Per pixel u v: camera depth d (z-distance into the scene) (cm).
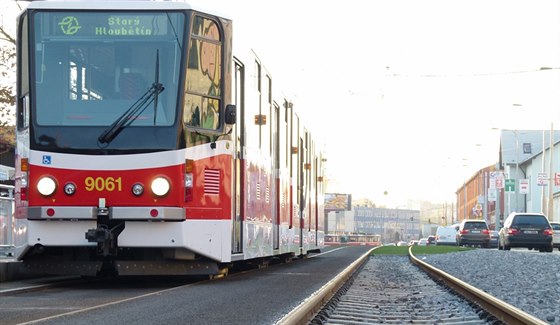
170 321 933
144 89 1377
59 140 1356
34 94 1371
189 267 1427
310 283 1590
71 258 1420
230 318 973
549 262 2462
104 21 1391
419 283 1789
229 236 1459
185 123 1380
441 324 1020
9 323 898
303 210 2617
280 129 2098
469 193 16075
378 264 2794
